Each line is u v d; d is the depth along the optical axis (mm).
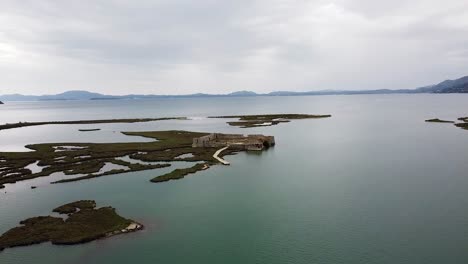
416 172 81125
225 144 119562
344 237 49031
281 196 66625
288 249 46312
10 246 48500
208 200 65625
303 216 56656
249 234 50906
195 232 52031
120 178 83062
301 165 91812
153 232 52375
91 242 49500
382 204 60781
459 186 69750
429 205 59750
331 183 74125
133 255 45750
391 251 44844
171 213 59469
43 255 46125
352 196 65438
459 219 53812
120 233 52062
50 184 79312
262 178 79812
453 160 92688
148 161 101875
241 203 63500
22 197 70062
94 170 90750
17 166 97625
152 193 70625
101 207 62312
